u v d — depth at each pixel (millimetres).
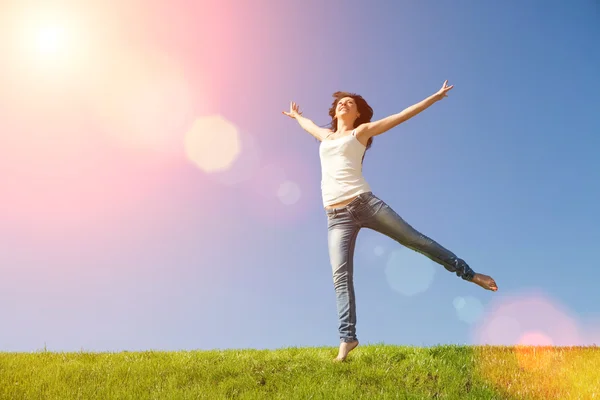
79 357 6008
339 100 5387
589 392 4629
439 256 4613
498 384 4805
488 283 4520
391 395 4391
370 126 4875
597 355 5867
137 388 4586
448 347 5828
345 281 4859
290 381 4723
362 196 4707
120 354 6145
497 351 5844
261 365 5168
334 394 4320
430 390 4621
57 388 4562
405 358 5402
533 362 5496
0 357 5859
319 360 5203
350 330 4895
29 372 5098
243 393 4438
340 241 4820
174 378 4793
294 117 5836
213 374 4969
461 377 4922
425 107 4797
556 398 4496
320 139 5391
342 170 4801
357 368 4961
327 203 4867
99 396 4352
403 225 4652
